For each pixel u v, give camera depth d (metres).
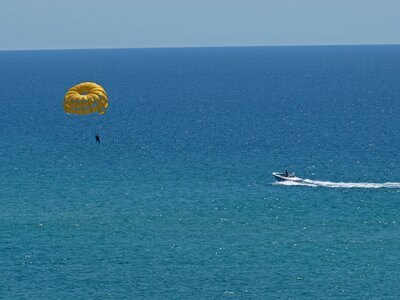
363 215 155.12
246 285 116.56
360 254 130.62
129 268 124.12
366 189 177.75
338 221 150.88
